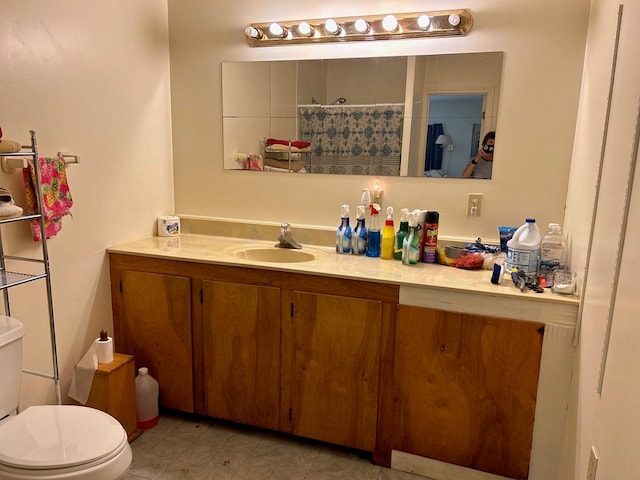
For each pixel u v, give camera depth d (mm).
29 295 1866
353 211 2367
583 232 1656
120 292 2258
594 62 1738
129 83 2289
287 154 2428
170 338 2209
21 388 1862
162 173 2586
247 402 2143
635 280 1036
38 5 1794
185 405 2252
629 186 1128
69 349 2080
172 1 2488
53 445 1372
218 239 2533
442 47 2107
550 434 1739
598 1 1736
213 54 2471
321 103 2324
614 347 1159
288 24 2271
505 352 1728
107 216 2229
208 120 2543
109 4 2135
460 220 2211
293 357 2021
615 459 1078
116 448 1395
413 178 2240
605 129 1450
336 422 2012
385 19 2084
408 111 2193
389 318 1856
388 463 1980
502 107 2064
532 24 1976
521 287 1704
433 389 1845
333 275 1895
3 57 1676
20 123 1756
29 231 1838
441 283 1776
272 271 1981
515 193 2109
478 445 1831
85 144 2062
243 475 1920
